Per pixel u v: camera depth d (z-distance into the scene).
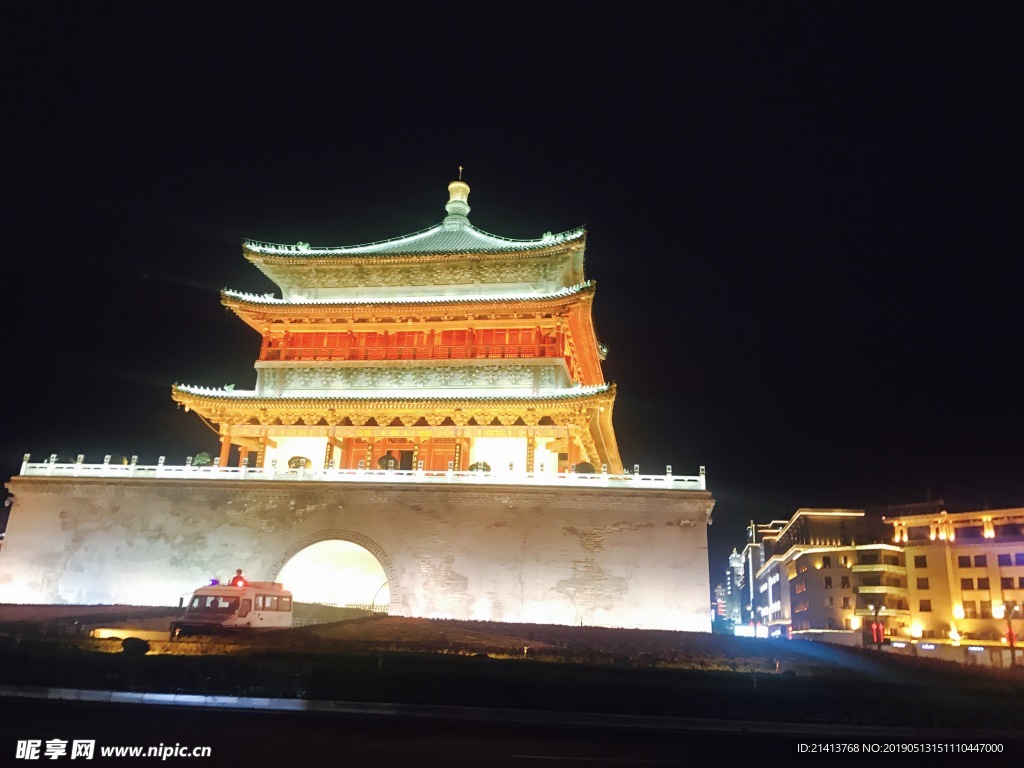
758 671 32.84
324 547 50.00
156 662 24.83
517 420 55.66
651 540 46.31
